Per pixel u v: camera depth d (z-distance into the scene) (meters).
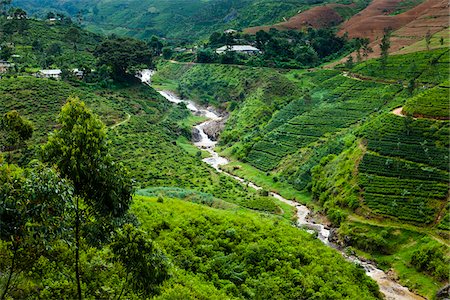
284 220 72.44
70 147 19.16
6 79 117.31
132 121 121.19
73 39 188.50
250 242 45.84
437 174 80.25
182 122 147.88
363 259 70.06
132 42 164.62
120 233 20.48
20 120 52.75
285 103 146.75
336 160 95.31
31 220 16.39
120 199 20.42
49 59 156.25
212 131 147.25
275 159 114.81
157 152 106.94
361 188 82.38
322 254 50.59
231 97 168.50
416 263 65.12
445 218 71.19
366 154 89.00
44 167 17.34
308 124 124.31
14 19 189.25
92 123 19.84
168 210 48.00
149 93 156.62
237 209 72.94
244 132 136.62
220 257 41.41
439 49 148.62
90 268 28.31
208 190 89.81
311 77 164.50
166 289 29.73
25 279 25.09
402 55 154.50
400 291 61.31
